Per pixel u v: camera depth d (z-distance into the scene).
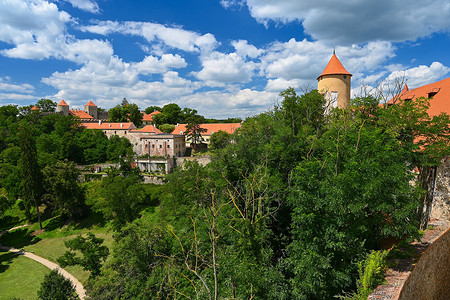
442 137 16.47
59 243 41.81
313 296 13.83
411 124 16.52
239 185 21.61
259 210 13.80
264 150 22.64
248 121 30.75
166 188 36.62
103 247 27.02
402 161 14.95
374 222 13.90
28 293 29.03
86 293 21.91
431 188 16.75
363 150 13.61
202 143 80.31
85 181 62.69
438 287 13.62
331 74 37.12
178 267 16.56
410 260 11.63
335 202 12.59
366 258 13.07
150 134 81.50
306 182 13.98
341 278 12.99
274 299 12.12
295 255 14.21
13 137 77.31
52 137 80.06
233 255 12.69
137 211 43.88
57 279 21.94
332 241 13.32
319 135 23.45
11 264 35.69
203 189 25.11
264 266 13.08
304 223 13.76
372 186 11.91
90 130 83.31
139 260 19.88
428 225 15.68
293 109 28.80
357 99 20.17
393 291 9.40
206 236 15.82
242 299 10.01
